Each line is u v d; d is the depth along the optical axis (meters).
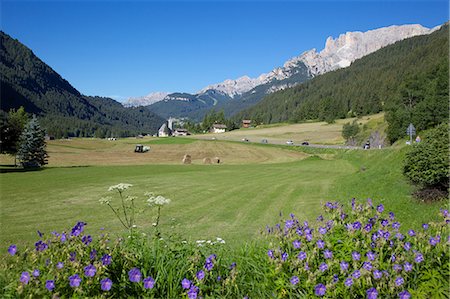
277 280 3.81
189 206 15.90
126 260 3.97
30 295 3.27
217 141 97.31
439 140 11.98
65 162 54.81
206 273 3.87
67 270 3.68
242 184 23.73
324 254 3.81
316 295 3.47
